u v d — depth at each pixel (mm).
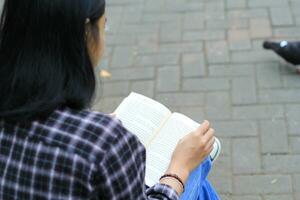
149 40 5094
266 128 4020
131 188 1558
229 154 3838
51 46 1502
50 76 1497
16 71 1505
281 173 3654
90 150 1496
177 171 2014
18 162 1549
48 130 1528
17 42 1515
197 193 2268
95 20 1556
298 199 3461
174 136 2330
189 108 4301
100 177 1495
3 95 1520
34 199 1545
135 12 5480
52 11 1479
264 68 4617
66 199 1515
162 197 1855
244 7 5367
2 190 1576
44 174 1517
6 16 1521
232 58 4766
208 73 4625
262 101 4273
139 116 2396
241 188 3588
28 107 1505
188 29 5176
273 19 5160
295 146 3840
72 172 1494
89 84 1552
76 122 1533
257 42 4918
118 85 4602
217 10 5375
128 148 1539
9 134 1563
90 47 1573
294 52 4371
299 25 5055
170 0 5594
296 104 4207
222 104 4293
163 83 4574
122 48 5020
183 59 4816
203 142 2094
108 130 1523
